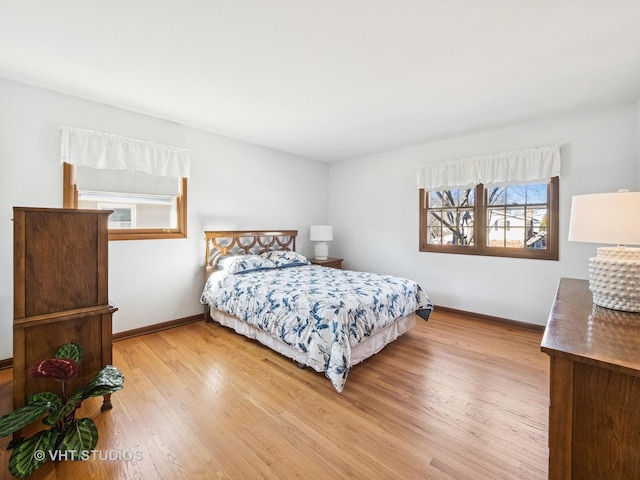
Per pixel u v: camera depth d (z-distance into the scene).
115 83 2.50
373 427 1.75
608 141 2.93
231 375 2.36
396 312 2.85
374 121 3.35
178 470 1.44
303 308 2.41
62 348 1.73
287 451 1.56
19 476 1.31
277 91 2.64
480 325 3.54
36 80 2.46
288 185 4.76
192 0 1.56
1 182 2.44
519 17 1.68
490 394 2.09
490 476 1.40
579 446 0.93
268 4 1.59
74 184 2.81
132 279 3.17
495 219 3.68
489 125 3.45
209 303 3.53
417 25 1.76
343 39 1.90
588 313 1.34
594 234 1.45
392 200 4.59
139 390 2.13
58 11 1.64
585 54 2.05
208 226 3.77
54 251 1.75
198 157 3.65
